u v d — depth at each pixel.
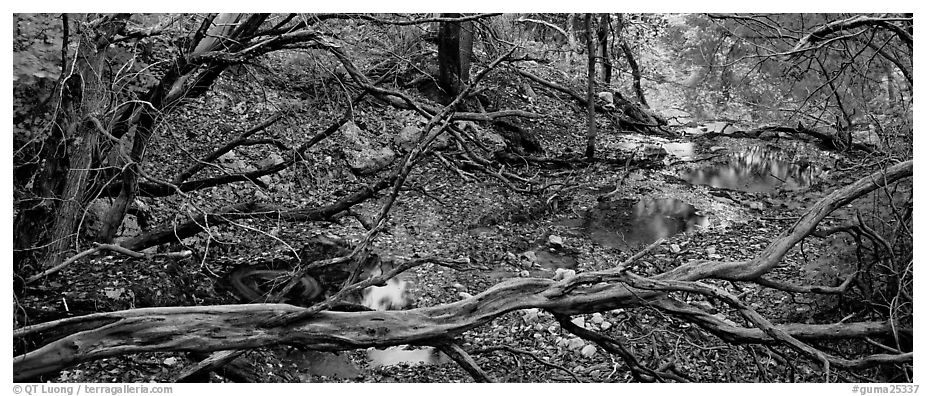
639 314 9.24
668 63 27.02
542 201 14.77
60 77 7.50
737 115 22.95
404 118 17.28
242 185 13.23
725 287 10.17
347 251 11.80
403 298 10.66
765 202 15.14
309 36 8.66
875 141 16.25
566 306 6.01
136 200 11.38
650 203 15.15
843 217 11.80
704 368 8.02
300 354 8.80
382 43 15.59
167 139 13.31
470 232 13.29
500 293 5.94
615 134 22.05
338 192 14.08
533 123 20.47
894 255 7.49
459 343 6.11
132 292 7.84
